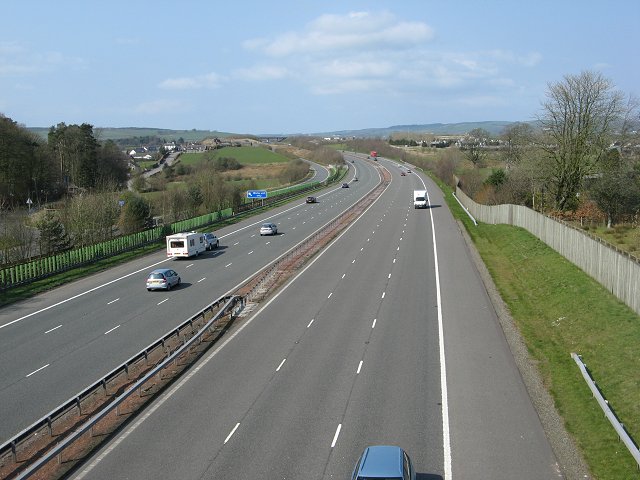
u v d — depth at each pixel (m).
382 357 32.03
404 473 17.83
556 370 29.58
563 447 22.08
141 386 27.72
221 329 37.97
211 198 110.38
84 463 21.34
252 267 59.78
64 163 146.75
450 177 148.12
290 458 21.33
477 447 22.12
